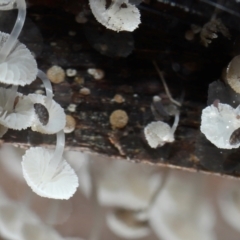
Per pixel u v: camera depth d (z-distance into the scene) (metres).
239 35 0.17
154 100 0.17
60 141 0.17
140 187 0.20
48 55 0.17
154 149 0.17
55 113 0.17
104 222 0.20
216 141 0.17
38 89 0.17
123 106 0.17
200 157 0.17
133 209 0.20
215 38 0.17
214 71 0.17
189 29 0.17
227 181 0.20
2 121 0.16
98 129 0.17
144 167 0.20
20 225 0.20
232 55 0.17
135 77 0.17
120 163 0.20
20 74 0.16
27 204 0.20
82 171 0.20
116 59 0.17
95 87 0.17
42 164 0.16
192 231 0.20
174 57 0.17
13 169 0.20
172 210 0.20
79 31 0.17
